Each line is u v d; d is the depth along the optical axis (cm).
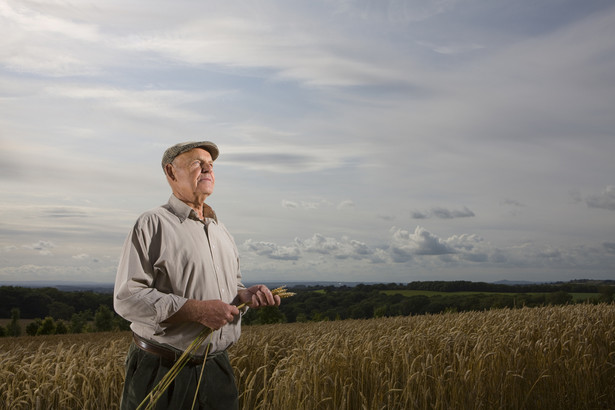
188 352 256
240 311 290
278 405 466
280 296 299
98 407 512
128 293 247
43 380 536
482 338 655
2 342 2412
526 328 753
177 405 259
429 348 649
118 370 559
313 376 495
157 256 261
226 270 286
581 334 715
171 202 280
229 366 286
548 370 609
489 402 546
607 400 618
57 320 7488
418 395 514
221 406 274
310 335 886
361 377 531
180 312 248
